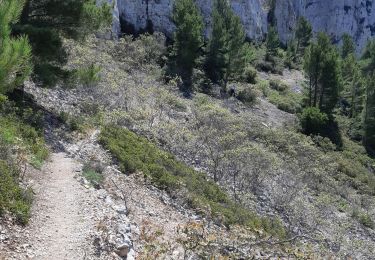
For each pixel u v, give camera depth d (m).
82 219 9.41
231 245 7.27
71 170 12.49
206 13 61.03
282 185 21.67
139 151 16.77
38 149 12.97
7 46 9.20
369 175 35.28
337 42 110.00
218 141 22.36
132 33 49.81
